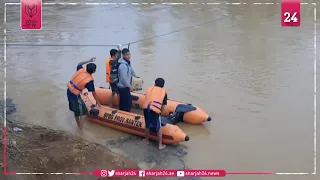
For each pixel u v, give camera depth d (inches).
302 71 444.1
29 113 344.8
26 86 409.7
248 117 336.2
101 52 524.4
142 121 298.7
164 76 434.3
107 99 344.2
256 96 379.2
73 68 463.5
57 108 357.1
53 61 489.4
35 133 269.4
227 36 596.4
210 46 545.6
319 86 400.8
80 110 306.2
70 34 619.5
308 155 277.7
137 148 286.7
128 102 324.5
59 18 727.7
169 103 329.7
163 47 545.6
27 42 576.4
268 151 283.3
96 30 643.5
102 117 316.8
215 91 393.1
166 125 288.7
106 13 773.3
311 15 707.4
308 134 306.3
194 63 476.7
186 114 320.2
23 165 221.1
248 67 459.5
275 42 557.9
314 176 254.1
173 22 695.7
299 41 559.2
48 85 412.5
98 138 302.5
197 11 780.6
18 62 487.8
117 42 572.4
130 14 762.8
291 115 338.6
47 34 619.5
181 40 578.6
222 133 309.6
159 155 277.0
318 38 570.9
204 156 277.1
